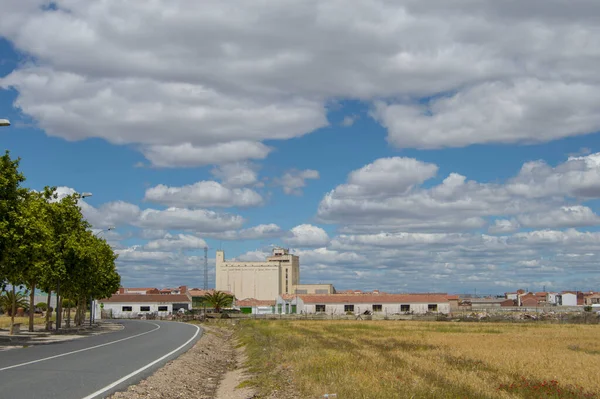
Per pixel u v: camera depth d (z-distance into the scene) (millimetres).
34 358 27078
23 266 39562
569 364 27766
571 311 141750
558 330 62094
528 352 34031
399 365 26266
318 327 68188
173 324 84250
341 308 134000
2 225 36344
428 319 96688
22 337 45969
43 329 58625
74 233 54656
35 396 15586
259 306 157125
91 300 76188
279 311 148000
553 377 23172
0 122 31234
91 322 75812
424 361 28234
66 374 20734
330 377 20422
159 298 151375
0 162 37531
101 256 68750
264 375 24469
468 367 25969
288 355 30391
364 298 135500
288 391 19547
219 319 107938
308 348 34969
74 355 29172
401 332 57250
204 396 19953
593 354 33188
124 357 28531
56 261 52750
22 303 92875
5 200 37438
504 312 132375
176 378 22516
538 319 92938
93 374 20969
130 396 16812
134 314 138250
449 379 21469
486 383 20609
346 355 29859
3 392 16172
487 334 53969
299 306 136000
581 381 22219
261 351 34719
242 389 21516
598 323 83500
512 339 46406
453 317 97500
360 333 55219
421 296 137000
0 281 41406
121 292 181750
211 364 31812
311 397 17375
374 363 26453
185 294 171375
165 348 35531
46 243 42344
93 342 40844
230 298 137875
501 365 27109
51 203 54031
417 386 18672
